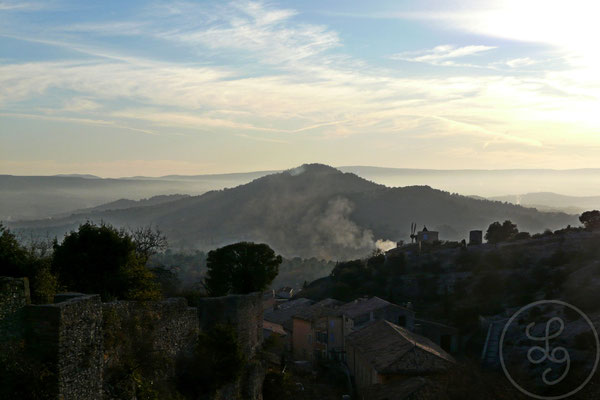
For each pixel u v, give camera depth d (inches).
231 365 1158.3
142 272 1256.2
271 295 4623.5
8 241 906.7
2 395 600.1
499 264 3368.6
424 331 2369.6
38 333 644.1
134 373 865.5
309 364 2412.6
